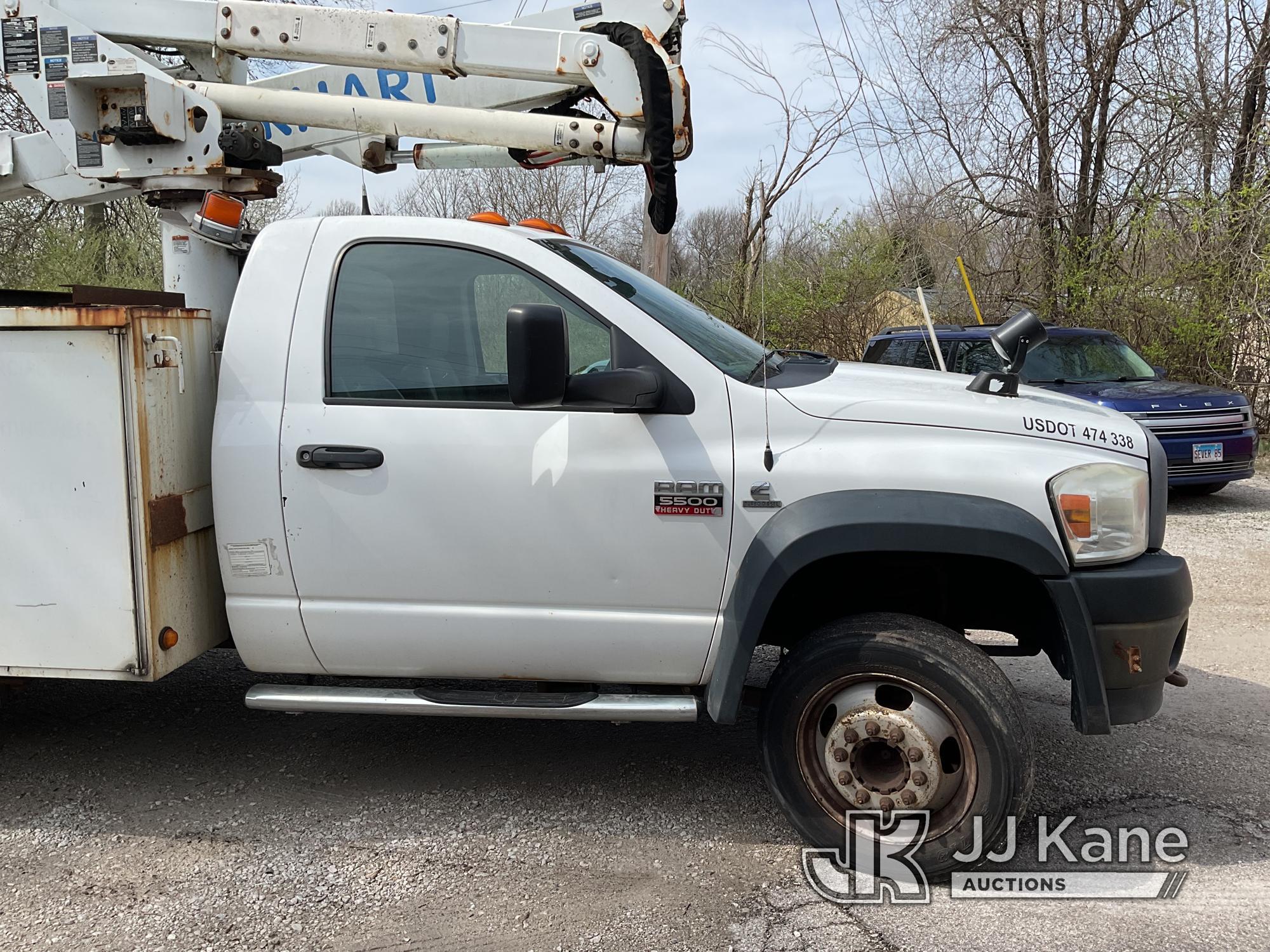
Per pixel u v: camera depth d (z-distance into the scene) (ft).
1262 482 35.91
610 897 10.21
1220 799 12.21
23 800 12.46
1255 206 42.52
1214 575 23.29
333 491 11.19
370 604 11.43
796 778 10.70
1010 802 10.05
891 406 10.90
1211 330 42.47
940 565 11.46
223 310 13.42
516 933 9.59
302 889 10.39
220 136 13.30
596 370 11.28
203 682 16.57
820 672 10.41
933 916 9.83
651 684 11.48
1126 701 10.36
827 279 55.67
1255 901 10.01
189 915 9.93
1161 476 11.00
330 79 15.83
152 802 12.42
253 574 11.49
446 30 13.15
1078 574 10.21
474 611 11.30
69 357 10.84
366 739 14.30
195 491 11.80
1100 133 48.67
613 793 12.58
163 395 11.25
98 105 13.34
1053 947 9.27
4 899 10.25
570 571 11.04
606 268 12.44
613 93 13.01
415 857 11.03
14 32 13.20
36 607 11.28
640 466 10.83
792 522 10.39
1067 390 31.99
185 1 13.44
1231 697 15.67
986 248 52.47
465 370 11.38
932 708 10.23
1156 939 9.37
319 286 11.55
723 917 9.83
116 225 50.01
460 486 11.03
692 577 10.90
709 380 10.98
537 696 11.49
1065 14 47.57
